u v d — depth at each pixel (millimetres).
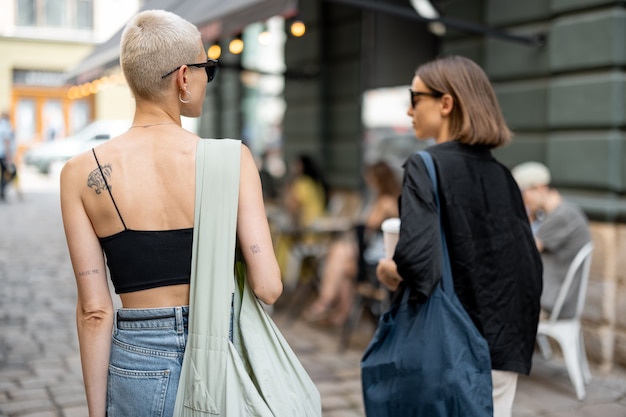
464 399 2299
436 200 2438
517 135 6109
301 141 9969
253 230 1821
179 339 1800
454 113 2602
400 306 2479
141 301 1814
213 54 6469
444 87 2588
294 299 7434
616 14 5215
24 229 12180
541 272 2602
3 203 16094
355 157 8969
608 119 5281
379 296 5699
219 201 1797
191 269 1797
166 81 1854
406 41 7891
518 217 2572
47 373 4875
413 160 2482
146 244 1793
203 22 5770
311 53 9578
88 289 1828
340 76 9219
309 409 1856
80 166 1837
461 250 2412
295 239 7457
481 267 2432
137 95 1885
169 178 1806
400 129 8414
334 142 9430
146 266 1797
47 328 6074
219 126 13234
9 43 24391
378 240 5914
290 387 1837
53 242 10906
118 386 1814
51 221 13312
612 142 5293
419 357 2350
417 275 2334
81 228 1831
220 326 1772
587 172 5441
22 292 7508
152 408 1784
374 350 2523
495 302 2436
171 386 1790
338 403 4516
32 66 24812
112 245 1815
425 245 2338
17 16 24438
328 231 7137
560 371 5277
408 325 2434
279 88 10516
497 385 2525
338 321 6641
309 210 7688
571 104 5531
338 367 5340
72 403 4312
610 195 5332
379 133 8617
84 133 23438
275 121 10984
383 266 2584
